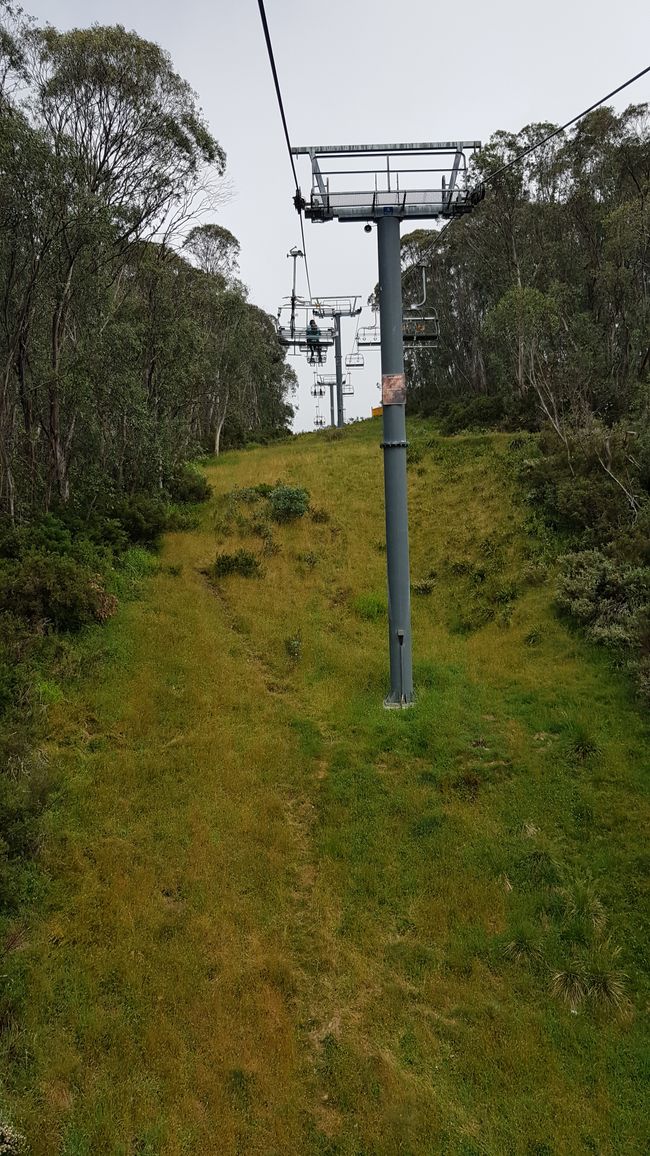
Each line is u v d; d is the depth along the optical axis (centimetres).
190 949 682
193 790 919
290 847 841
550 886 768
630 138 2927
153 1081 558
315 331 3130
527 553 1619
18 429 1838
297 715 1125
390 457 1124
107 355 1828
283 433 5791
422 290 1338
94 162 1777
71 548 1494
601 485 1678
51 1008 606
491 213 3222
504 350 3481
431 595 1584
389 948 705
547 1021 622
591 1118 544
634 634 1151
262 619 1456
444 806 905
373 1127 539
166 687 1161
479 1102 559
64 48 1638
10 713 973
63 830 812
